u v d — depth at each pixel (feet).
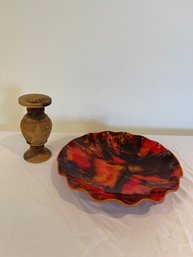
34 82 3.34
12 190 2.12
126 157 2.60
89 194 1.90
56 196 2.08
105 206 1.99
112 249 1.61
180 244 1.67
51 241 1.65
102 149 2.67
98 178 2.21
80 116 3.60
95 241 1.67
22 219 1.82
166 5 2.95
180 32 3.11
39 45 3.12
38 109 2.39
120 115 3.62
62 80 3.34
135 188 2.06
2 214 1.86
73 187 1.94
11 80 3.32
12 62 3.20
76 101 3.49
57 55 3.18
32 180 2.27
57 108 3.52
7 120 3.60
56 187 2.20
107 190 1.99
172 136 3.41
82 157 2.47
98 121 3.65
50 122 2.53
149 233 1.76
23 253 1.56
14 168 2.43
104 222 1.84
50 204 1.99
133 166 2.45
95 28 3.04
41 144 2.56
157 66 3.30
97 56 3.21
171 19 3.03
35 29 3.02
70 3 2.90
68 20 2.99
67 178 2.04
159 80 3.40
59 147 2.92
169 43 3.17
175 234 1.76
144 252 1.60
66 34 3.06
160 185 2.07
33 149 2.61
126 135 2.80
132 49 3.18
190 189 2.25
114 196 1.91
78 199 2.06
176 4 2.95
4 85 3.34
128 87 3.43
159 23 3.05
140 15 2.99
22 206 1.95
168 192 1.98
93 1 2.90
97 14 2.97
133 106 3.56
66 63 3.23
